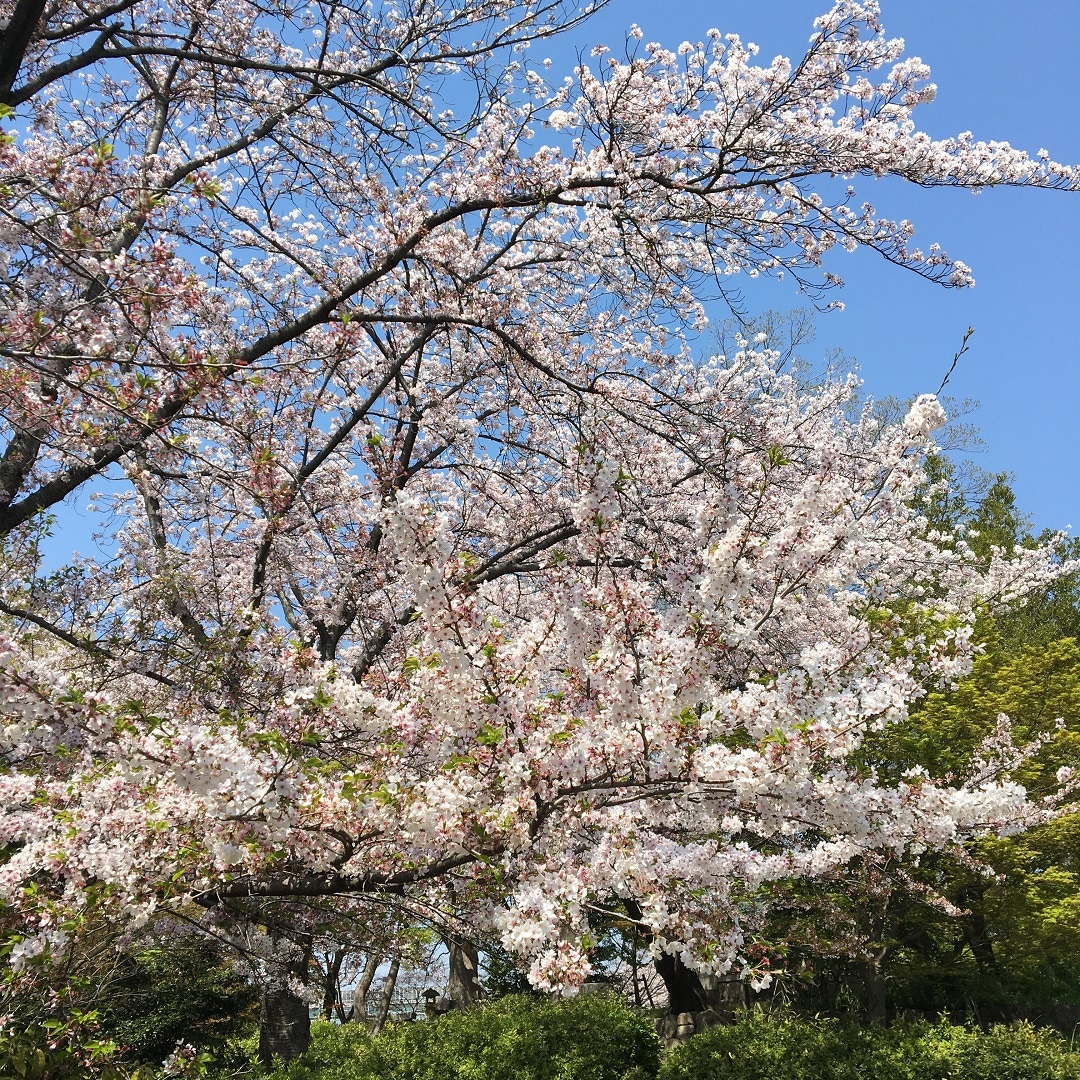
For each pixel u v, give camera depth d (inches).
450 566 133.9
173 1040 394.0
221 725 124.0
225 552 343.9
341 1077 402.6
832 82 279.1
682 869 162.1
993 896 457.4
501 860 143.9
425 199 315.9
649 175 266.4
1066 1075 382.6
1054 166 267.9
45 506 219.0
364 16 295.4
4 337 145.0
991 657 557.3
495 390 385.1
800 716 130.1
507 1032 439.5
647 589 144.0
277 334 235.3
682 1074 410.3
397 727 142.7
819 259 291.1
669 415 285.1
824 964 490.0
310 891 157.2
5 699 112.8
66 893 130.4
